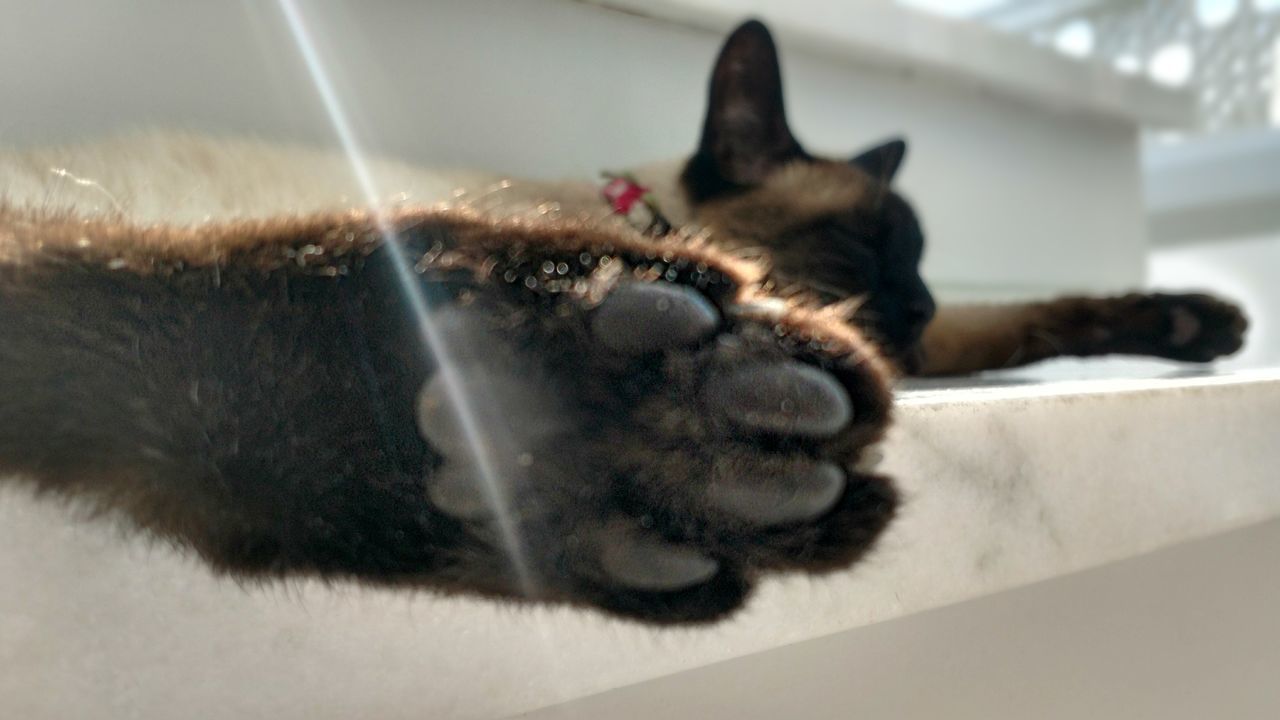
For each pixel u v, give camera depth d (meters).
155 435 0.12
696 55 0.34
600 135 0.30
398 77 0.29
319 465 0.12
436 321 0.12
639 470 0.13
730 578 0.14
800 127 0.46
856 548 0.14
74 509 0.12
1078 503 0.17
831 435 0.13
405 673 0.13
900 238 0.36
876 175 0.37
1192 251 0.71
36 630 0.11
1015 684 0.15
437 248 0.13
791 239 0.34
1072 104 0.58
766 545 0.13
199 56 0.28
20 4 0.26
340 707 0.13
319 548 0.12
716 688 0.14
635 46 0.32
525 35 0.29
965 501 0.16
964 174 0.54
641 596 0.13
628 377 0.12
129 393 0.12
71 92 0.26
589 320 0.12
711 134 0.34
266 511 0.12
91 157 0.24
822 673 0.15
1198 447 0.19
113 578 0.12
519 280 0.13
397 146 0.28
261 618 0.12
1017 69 0.54
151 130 0.26
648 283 0.13
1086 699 0.15
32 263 0.13
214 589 0.12
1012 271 0.57
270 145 0.27
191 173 0.26
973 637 0.16
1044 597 0.17
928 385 0.26
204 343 0.12
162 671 0.12
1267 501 0.19
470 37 0.29
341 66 0.29
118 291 0.13
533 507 0.13
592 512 0.13
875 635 0.15
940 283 0.50
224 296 0.13
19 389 0.12
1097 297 0.35
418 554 0.13
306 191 0.26
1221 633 0.16
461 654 0.13
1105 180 0.62
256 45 0.28
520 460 0.12
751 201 0.34
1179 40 0.66
